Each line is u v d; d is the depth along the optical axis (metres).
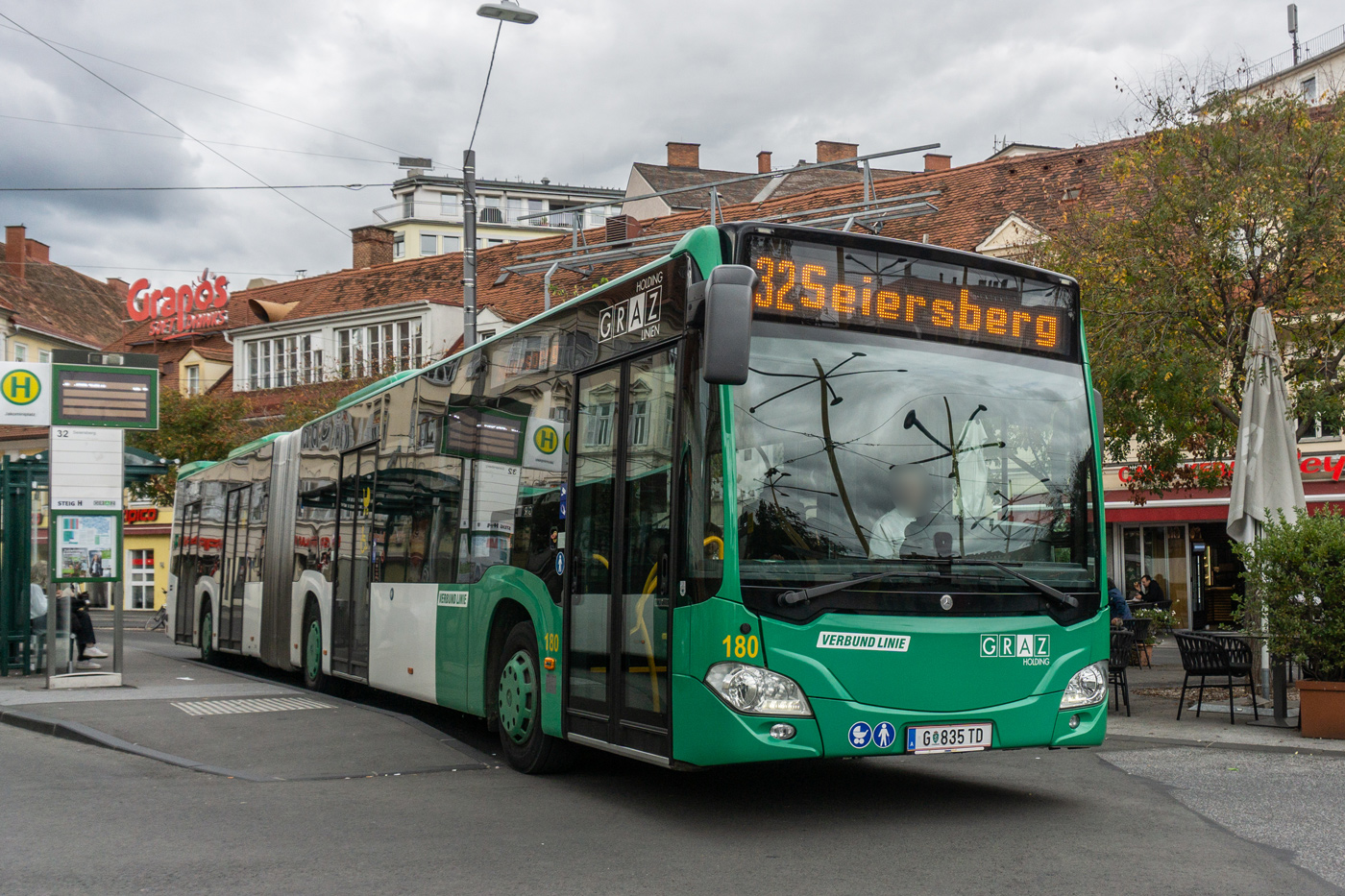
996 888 5.76
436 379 11.67
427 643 11.19
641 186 64.88
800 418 7.07
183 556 23.42
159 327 58.25
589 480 8.35
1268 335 13.29
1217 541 30.70
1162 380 15.73
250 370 52.47
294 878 6.07
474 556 10.27
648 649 7.41
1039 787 8.55
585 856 6.48
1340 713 10.95
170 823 7.41
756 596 6.75
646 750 7.36
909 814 7.56
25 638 17.30
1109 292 16.22
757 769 9.40
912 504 7.20
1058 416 7.80
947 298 7.62
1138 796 8.20
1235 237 15.70
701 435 7.02
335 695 14.86
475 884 5.90
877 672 6.90
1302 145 15.91
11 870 6.28
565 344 8.97
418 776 9.09
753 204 41.25
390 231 61.56
